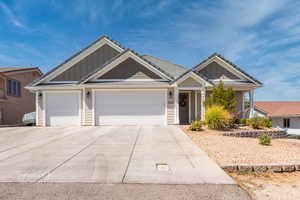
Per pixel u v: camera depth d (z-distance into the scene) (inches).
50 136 347.3
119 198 121.0
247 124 477.7
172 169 169.8
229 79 591.2
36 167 176.9
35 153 227.8
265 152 234.5
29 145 273.0
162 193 127.0
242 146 266.7
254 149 249.9
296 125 811.4
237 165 177.6
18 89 825.5
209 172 162.2
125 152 228.8
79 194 125.8
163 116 505.4
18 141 303.7
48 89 512.7
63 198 121.0
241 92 612.7
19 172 163.9
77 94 511.8
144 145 266.4
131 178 149.9
